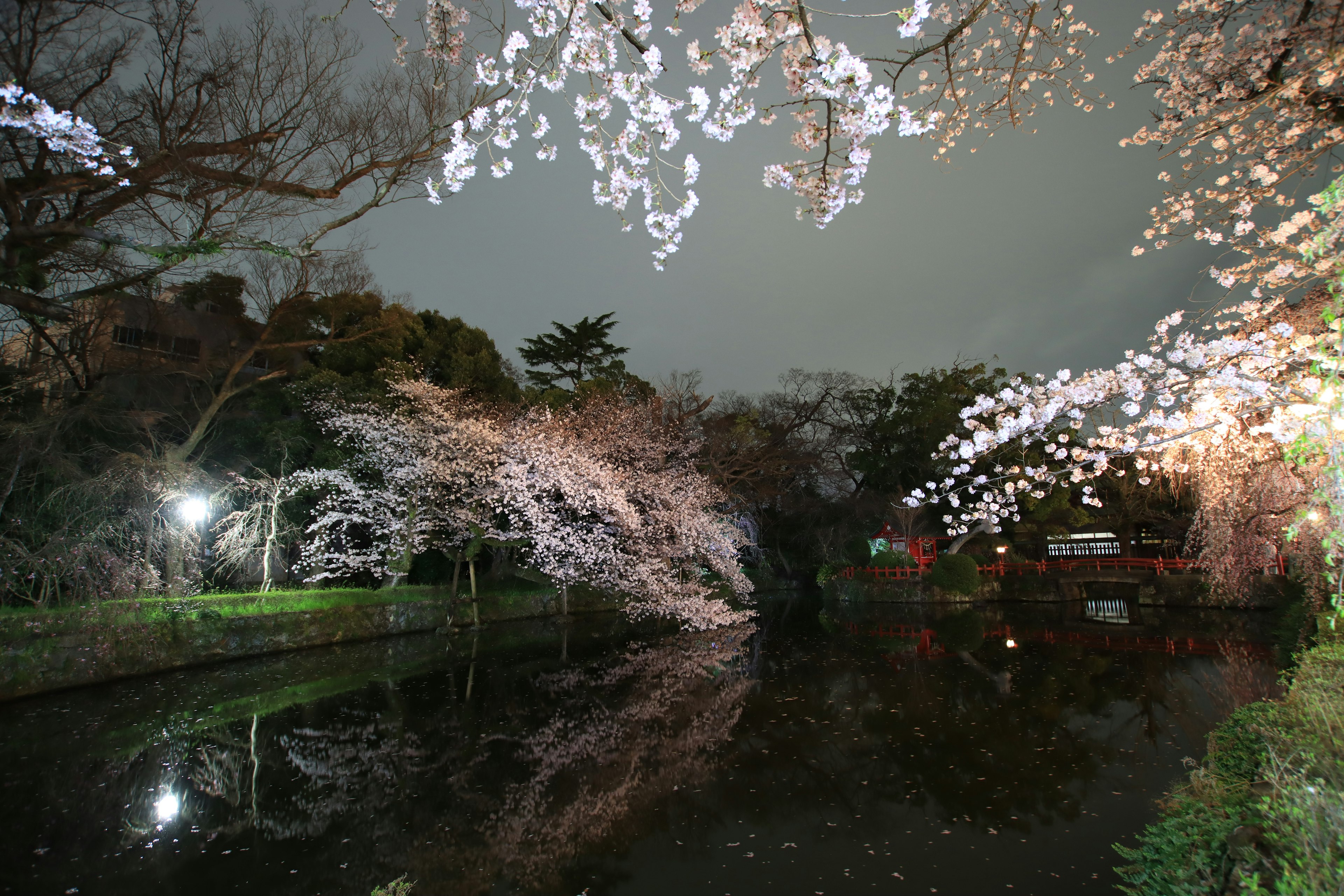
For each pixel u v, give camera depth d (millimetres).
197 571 13203
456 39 4352
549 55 4172
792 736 8969
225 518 15094
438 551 20047
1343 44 4125
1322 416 3701
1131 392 5930
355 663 13602
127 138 7828
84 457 13023
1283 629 11633
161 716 9711
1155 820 6195
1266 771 4375
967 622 20781
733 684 11984
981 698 10781
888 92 3900
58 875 5398
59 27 6375
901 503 28953
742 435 30000
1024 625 19859
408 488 17156
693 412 29859
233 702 10555
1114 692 10984
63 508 11156
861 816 6492
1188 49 5148
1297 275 5145
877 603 26438
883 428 31641
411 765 7945
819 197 4621
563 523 17953
